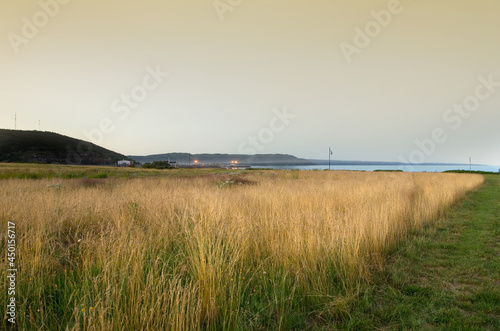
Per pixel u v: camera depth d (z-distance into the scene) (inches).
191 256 141.2
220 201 251.1
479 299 142.2
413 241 239.9
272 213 238.5
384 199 343.9
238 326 105.7
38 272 133.7
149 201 274.1
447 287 157.0
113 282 115.4
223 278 129.3
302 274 142.5
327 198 327.9
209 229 165.8
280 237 181.8
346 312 120.7
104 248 143.8
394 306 133.0
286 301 125.6
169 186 529.0
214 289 115.3
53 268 145.2
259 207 283.4
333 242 171.8
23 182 572.4
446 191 465.4
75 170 1233.4
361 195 367.6
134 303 104.3
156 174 1098.7
